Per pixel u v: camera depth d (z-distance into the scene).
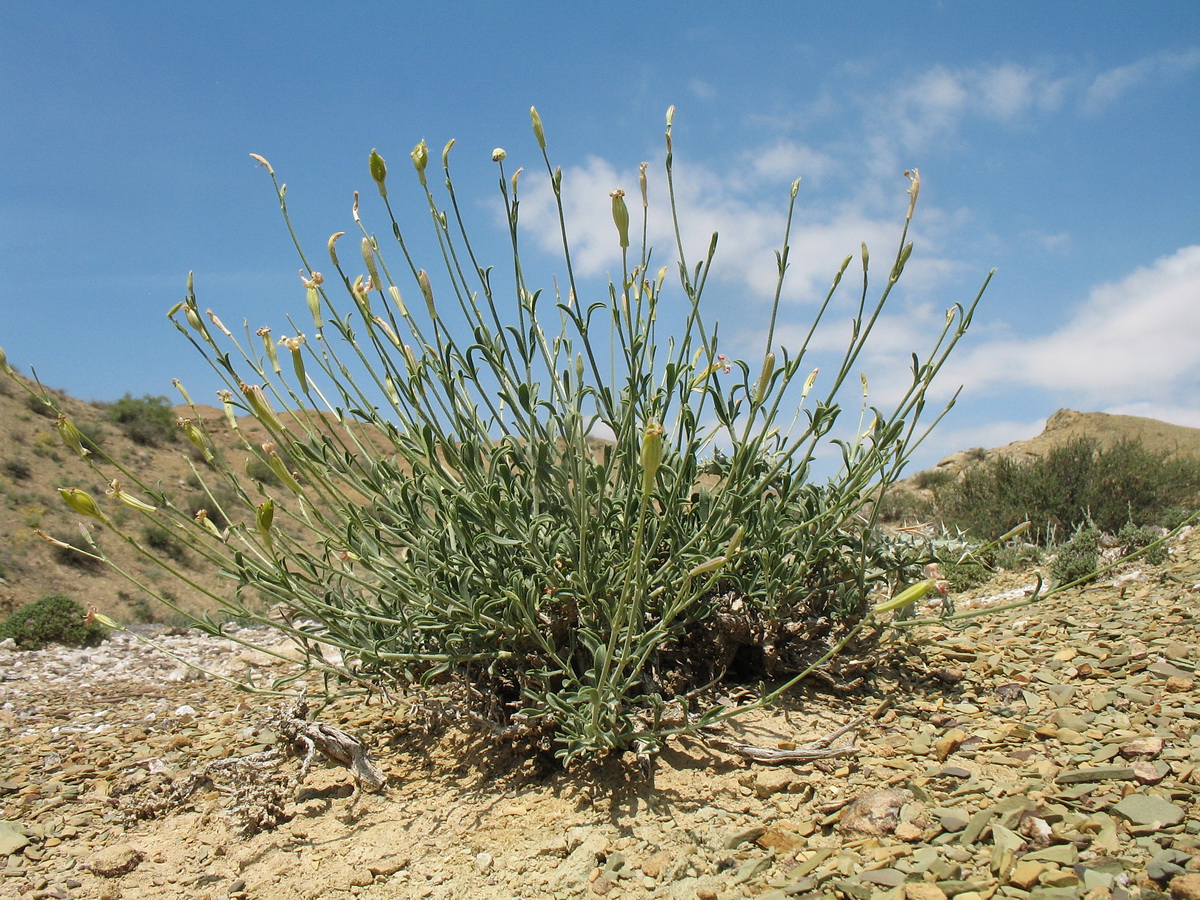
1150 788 0.42
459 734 0.62
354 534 0.58
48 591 3.38
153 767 0.67
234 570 0.57
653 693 0.53
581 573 0.51
